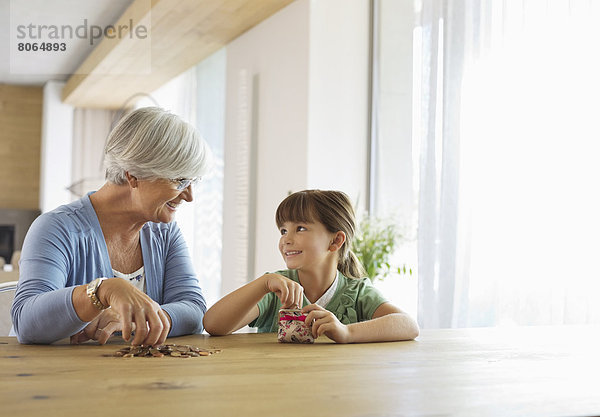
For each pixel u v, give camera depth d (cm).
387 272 362
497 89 302
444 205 325
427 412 88
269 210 458
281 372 110
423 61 349
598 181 259
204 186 618
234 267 512
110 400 88
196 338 153
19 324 139
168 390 94
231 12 454
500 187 298
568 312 267
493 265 300
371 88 419
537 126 282
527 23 288
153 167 152
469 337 161
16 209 833
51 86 830
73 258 159
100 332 144
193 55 577
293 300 151
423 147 343
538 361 129
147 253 177
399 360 126
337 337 144
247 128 496
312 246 171
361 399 93
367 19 419
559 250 272
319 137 409
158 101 767
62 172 835
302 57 415
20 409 83
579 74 266
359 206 414
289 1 427
